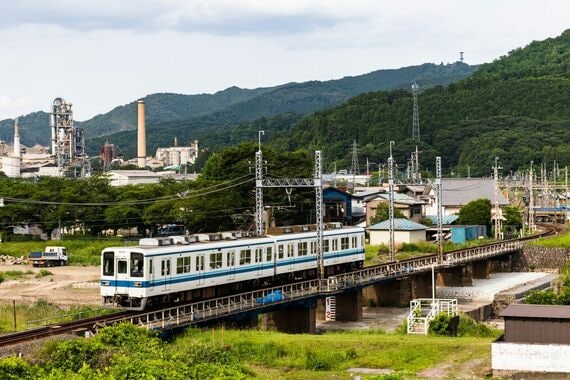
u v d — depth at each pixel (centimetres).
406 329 5634
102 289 5022
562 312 4081
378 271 7212
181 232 11056
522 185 16700
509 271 10425
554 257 10300
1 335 4219
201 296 5603
